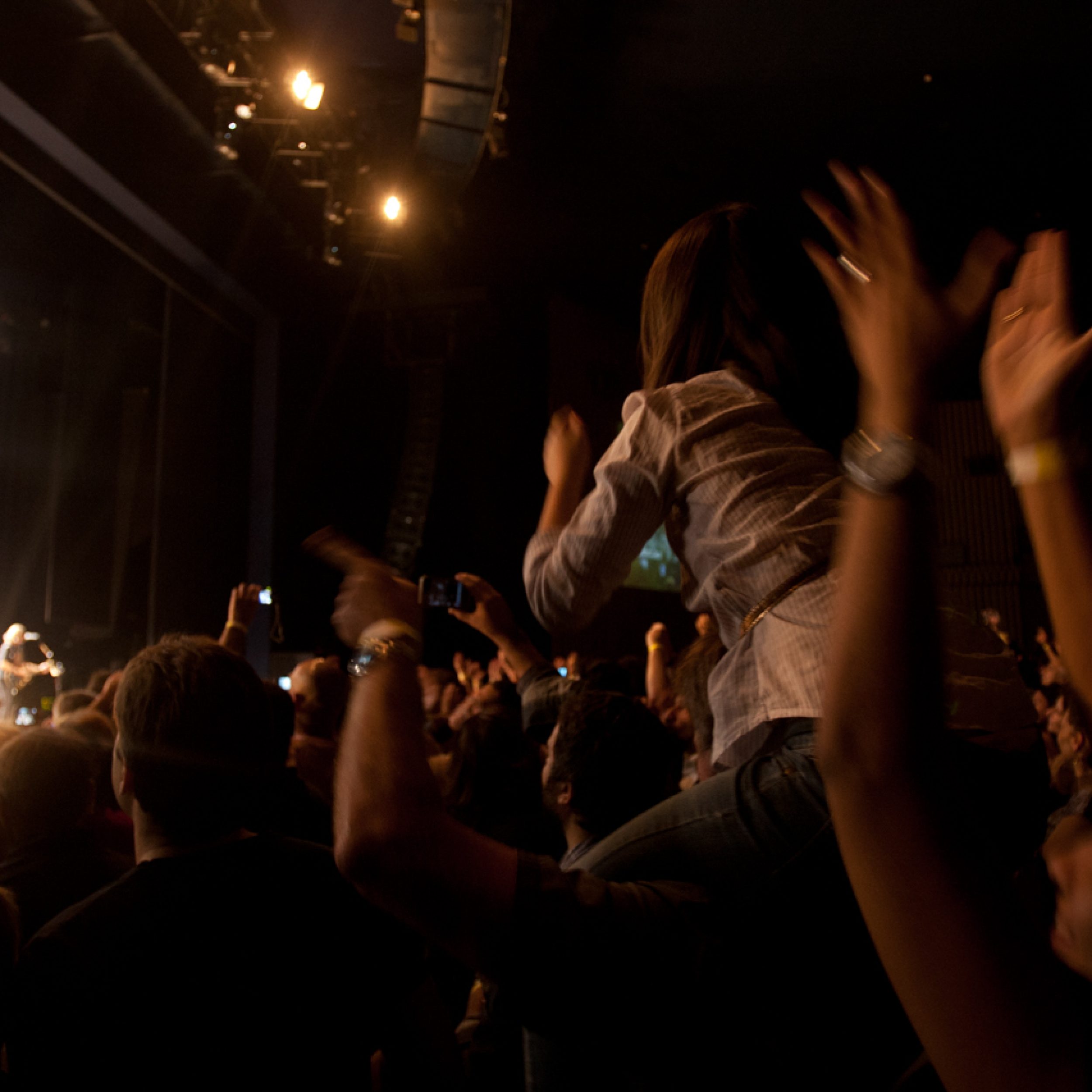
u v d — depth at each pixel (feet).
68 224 39.40
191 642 4.99
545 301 55.98
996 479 44.60
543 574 3.86
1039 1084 1.53
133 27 30.58
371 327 56.44
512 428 55.21
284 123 37.81
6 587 41.34
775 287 4.03
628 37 38.17
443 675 23.61
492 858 2.60
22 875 6.00
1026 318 1.94
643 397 3.85
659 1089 3.07
